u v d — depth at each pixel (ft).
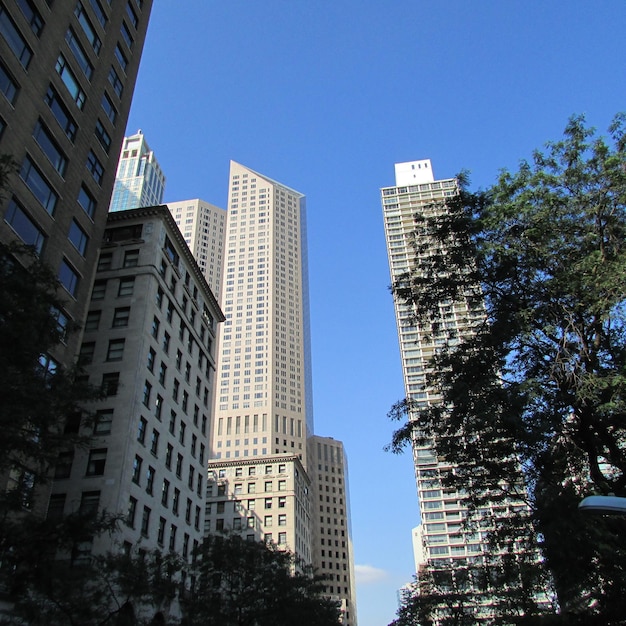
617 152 71.05
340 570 572.92
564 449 69.92
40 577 50.98
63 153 126.31
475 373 68.95
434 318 79.41
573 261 70.33
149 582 70.69
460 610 158.20
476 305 77.25
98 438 146.82
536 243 71.82
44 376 58.95
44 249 116.78
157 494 161.38
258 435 585.22
